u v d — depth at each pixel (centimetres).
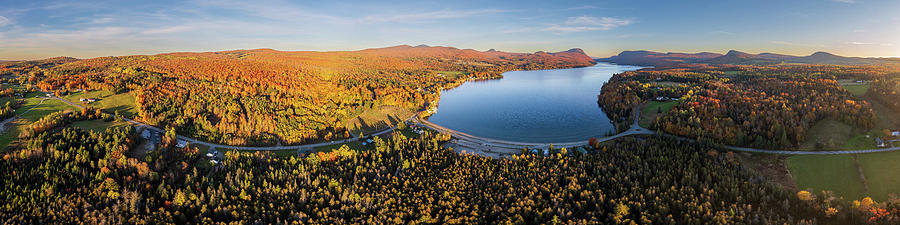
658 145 16862
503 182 13662
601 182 13550
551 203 12425
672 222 10706
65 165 12612
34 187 11362
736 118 19412
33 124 15738
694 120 19500
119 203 11106
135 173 13038
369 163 15662
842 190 12388
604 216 11812
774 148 15750
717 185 12650
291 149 18062
